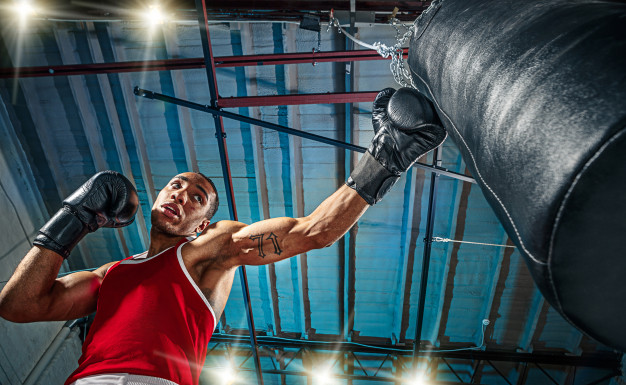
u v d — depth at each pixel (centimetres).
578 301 67
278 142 498
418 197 522
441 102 112
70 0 400
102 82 459
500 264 559
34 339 534
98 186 167
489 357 654
